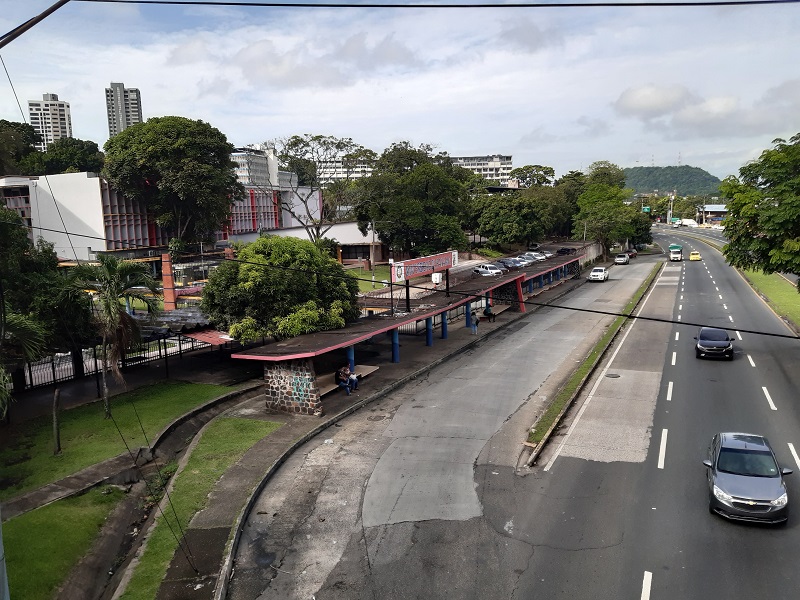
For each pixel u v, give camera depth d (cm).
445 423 2314
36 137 8800
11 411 2370
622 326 4266
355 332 2756
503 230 8781
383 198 7175
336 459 1994
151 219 6762
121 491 1786
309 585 1297
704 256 9650
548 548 1398
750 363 3045
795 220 2683
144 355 3328
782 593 1205
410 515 1584
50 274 2494
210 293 2806
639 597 1205
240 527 1541
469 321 4253
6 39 757
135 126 6191
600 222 9350
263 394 2741
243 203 8400
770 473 1517
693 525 1478
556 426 2220
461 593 1243
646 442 2031
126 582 1317
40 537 1459
